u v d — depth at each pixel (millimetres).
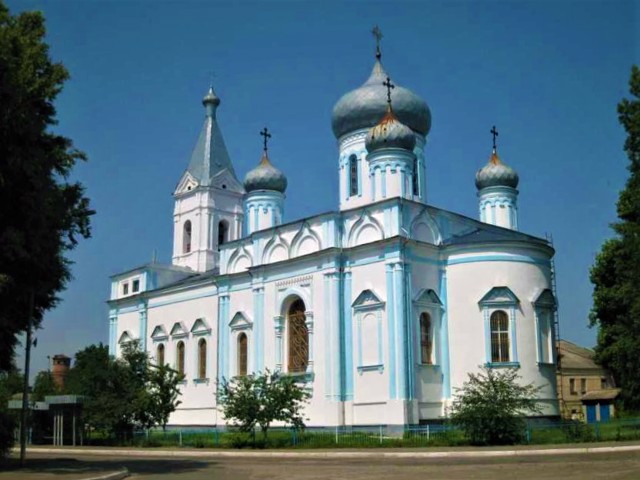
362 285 42406
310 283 44844
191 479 21766
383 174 46062
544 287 42969
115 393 46094
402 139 46281
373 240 42688
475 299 41688
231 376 49438
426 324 41812
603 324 53094
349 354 42250
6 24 26219
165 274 61906
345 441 35875
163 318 58656
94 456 34719
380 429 39062
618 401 53625
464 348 41500
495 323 41500
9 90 23234
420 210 43156
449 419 37469
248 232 56688
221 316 51781
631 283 41344
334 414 41719
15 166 23469
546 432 34438
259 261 49094
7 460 28484
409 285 40875
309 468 24781
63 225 27406
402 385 39250
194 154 66562
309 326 44188
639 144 41500
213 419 51656
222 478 21828
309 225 45719
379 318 40969
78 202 28625
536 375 41156
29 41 26406
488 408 32875
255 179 56875
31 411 47938
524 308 41750
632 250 40750
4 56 23547
